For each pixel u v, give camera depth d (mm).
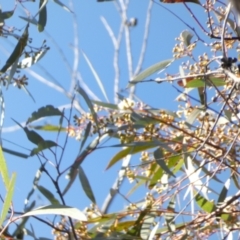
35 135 2195
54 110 2236
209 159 2271
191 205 2242
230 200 2168
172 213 2244
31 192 2178
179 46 2248
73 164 2191
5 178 2039
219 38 2066
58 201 2189
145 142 2252
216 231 2227
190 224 2211
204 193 2250
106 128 2275
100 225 2260
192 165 2240
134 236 2225
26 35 2270
